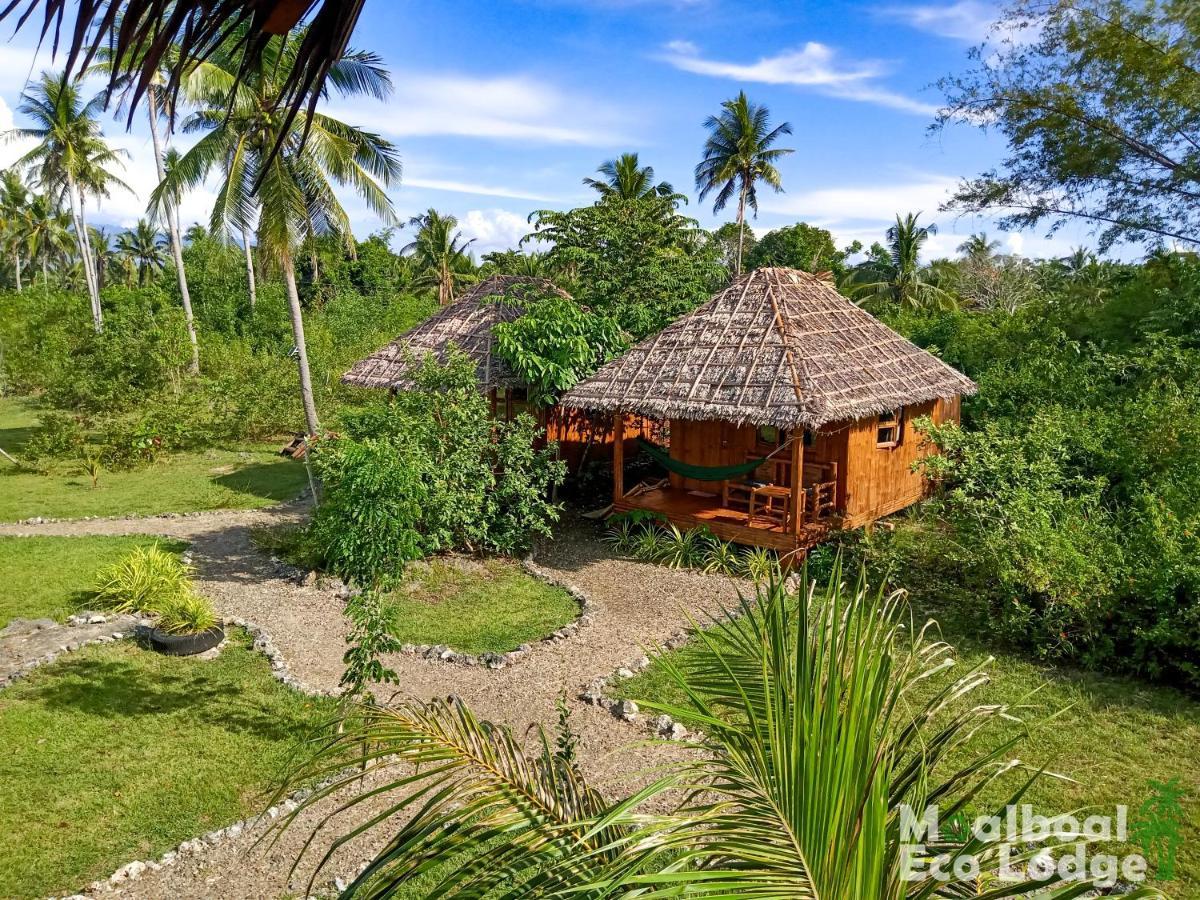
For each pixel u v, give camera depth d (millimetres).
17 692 8789
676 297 20672
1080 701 8281
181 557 13594
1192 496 10641
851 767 2156
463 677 9305
